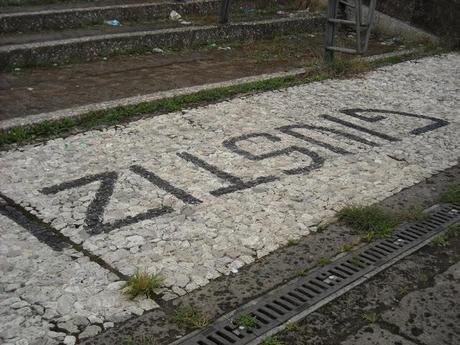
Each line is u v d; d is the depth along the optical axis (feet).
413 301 10.80
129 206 13.50
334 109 21.02
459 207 14.42
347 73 25.71
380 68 27.17
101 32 27.43
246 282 11.08
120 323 9.77
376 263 11.94
